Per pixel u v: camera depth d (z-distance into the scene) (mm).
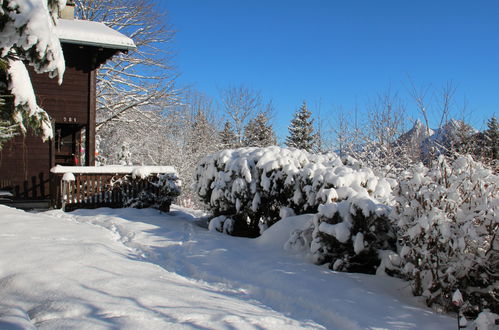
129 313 3730
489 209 4180
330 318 4094
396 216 4887
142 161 25953
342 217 5629
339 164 7934
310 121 38125
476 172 4547
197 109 36438
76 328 3365
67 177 11438
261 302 4590
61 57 5816
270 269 5367
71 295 4145
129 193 12047
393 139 17625
